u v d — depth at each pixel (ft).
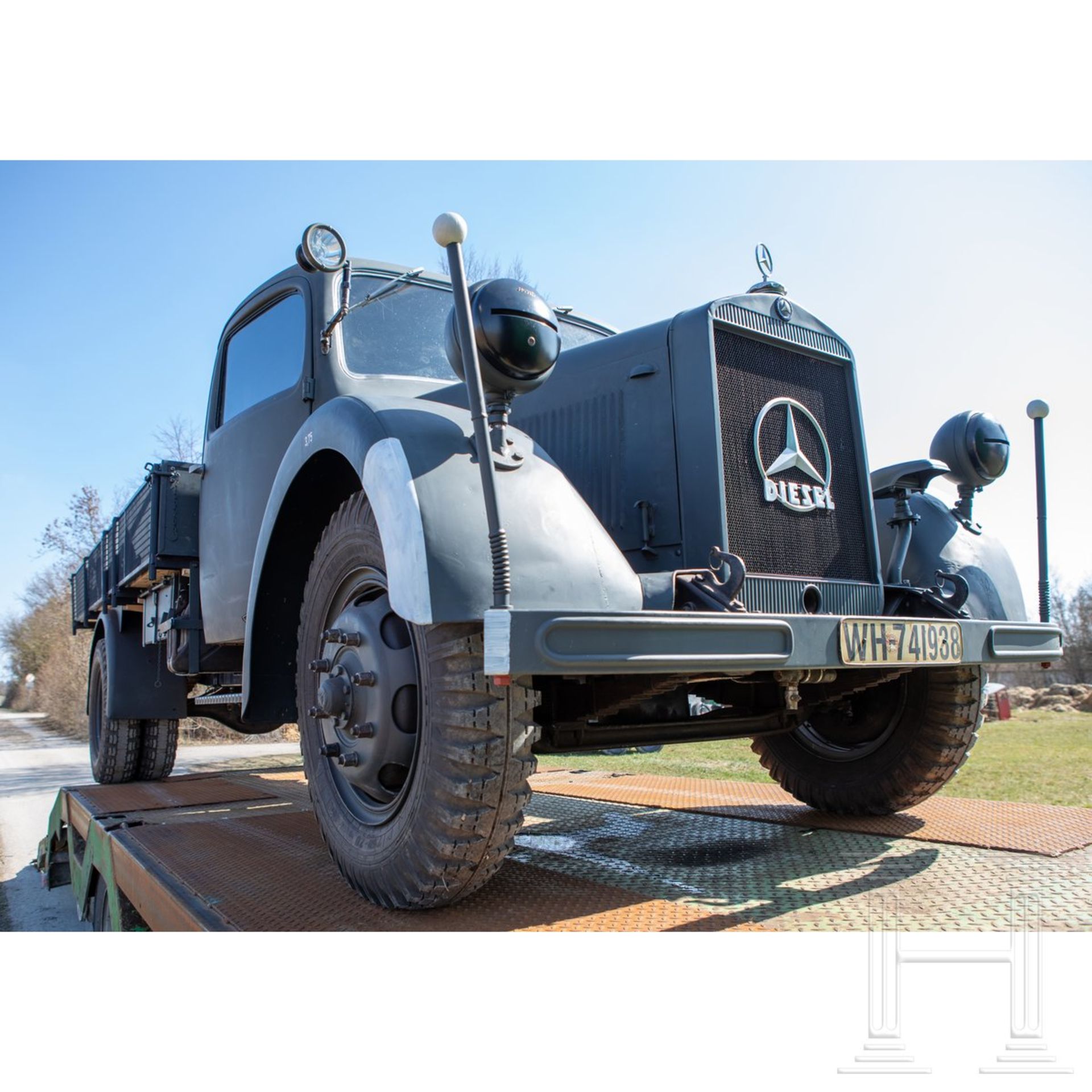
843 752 9.63
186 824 9.49
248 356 11.61
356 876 6.36
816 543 7.97
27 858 18.60
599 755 21.04
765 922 5.71
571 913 5.92
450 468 5.84
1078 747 20.02
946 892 6.37
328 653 7.22
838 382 8.57
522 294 5.81
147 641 15.42
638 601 5.86
